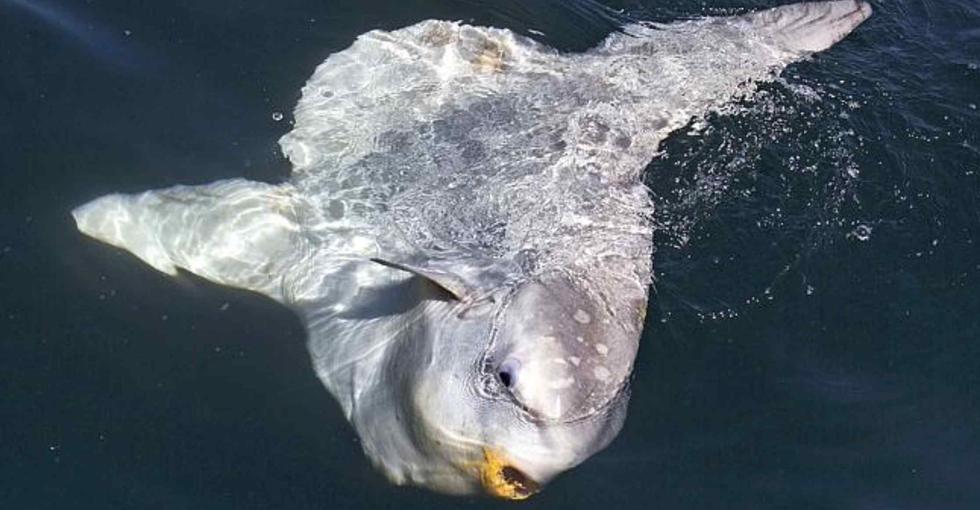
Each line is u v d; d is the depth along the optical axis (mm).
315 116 6840
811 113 7094
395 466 5922
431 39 7117
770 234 6711
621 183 6664
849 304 6562
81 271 6289
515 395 5707
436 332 5895
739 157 6910
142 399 6023
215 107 6844
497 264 6125
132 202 6449
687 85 7086
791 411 6258
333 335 6207
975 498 6094
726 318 6461
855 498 6059
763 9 7590
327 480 5918
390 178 6621
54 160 6574
